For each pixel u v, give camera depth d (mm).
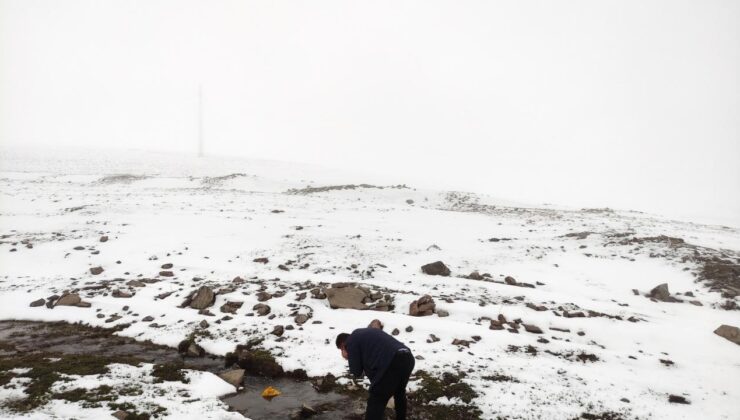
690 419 6438
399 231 21859
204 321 9836
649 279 14859
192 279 13367
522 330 9844
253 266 15094
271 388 7203
